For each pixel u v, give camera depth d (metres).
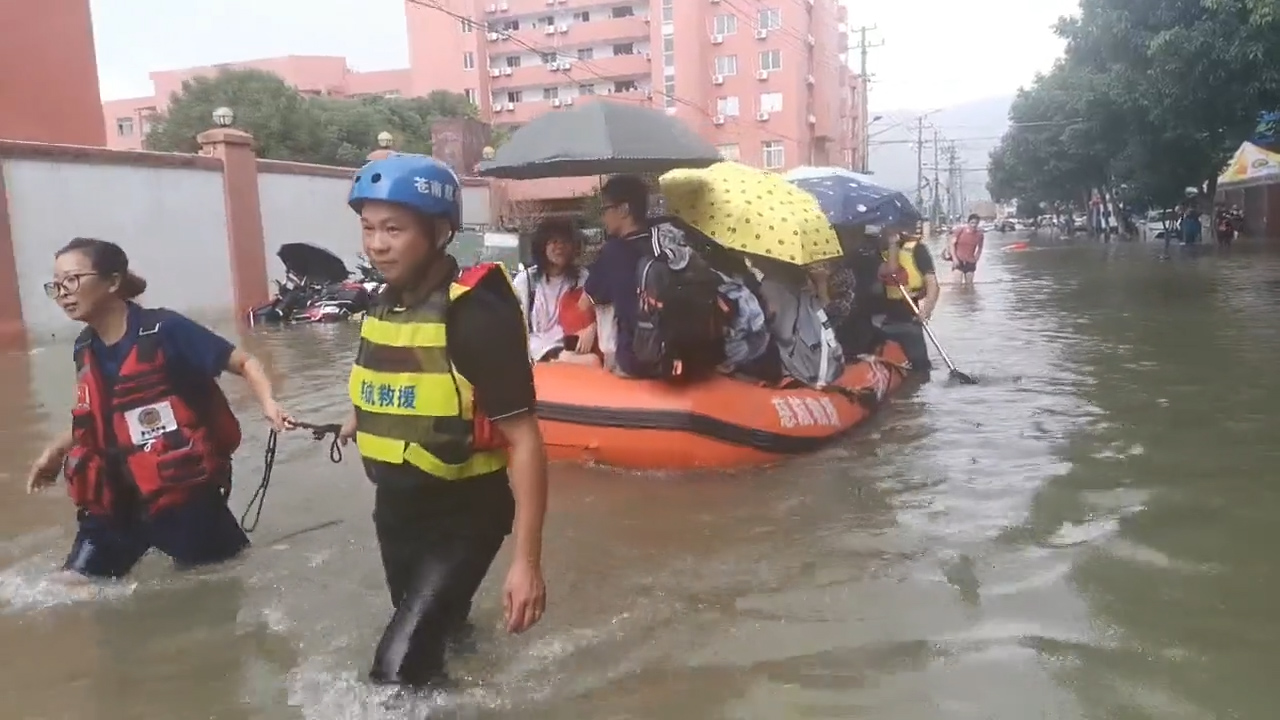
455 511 2.96
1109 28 18.17
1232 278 18.53
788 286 6.44
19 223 14.41
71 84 20.19
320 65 63.84
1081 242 44.81
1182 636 3.25
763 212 6.22
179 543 3.98
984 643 3.23
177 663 3.21
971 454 5.75
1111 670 3.03
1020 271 23.78
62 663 3.23
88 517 3.93
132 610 3.63
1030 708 2.81
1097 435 6.12
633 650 3.23
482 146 34.50
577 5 59.03
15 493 5.32
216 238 18.48
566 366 6.06
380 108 42.38
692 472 5.48
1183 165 32.53
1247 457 5.47
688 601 3.64
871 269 8.28
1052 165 47.28
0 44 18.89
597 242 19.42
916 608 3.54
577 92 59.88
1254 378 7.89
